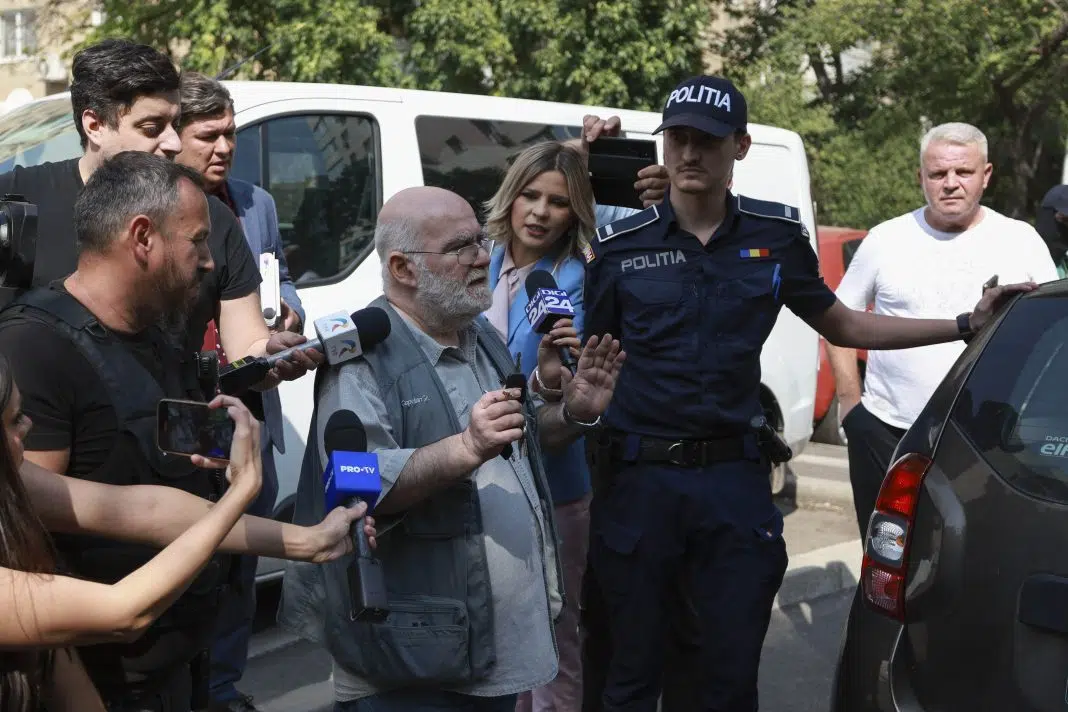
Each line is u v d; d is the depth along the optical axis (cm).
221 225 345
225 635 392
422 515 271
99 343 237
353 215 557
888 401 468
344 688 278
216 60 1543
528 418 297
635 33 1625
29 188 303
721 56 2097
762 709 472
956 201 456
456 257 281
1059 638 273
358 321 274
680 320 358
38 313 235
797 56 2027
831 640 547
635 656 362
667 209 368
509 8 1573
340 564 268
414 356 280
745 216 369
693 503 356
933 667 293
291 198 541
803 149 757
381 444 269
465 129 597
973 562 289
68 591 196
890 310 474
